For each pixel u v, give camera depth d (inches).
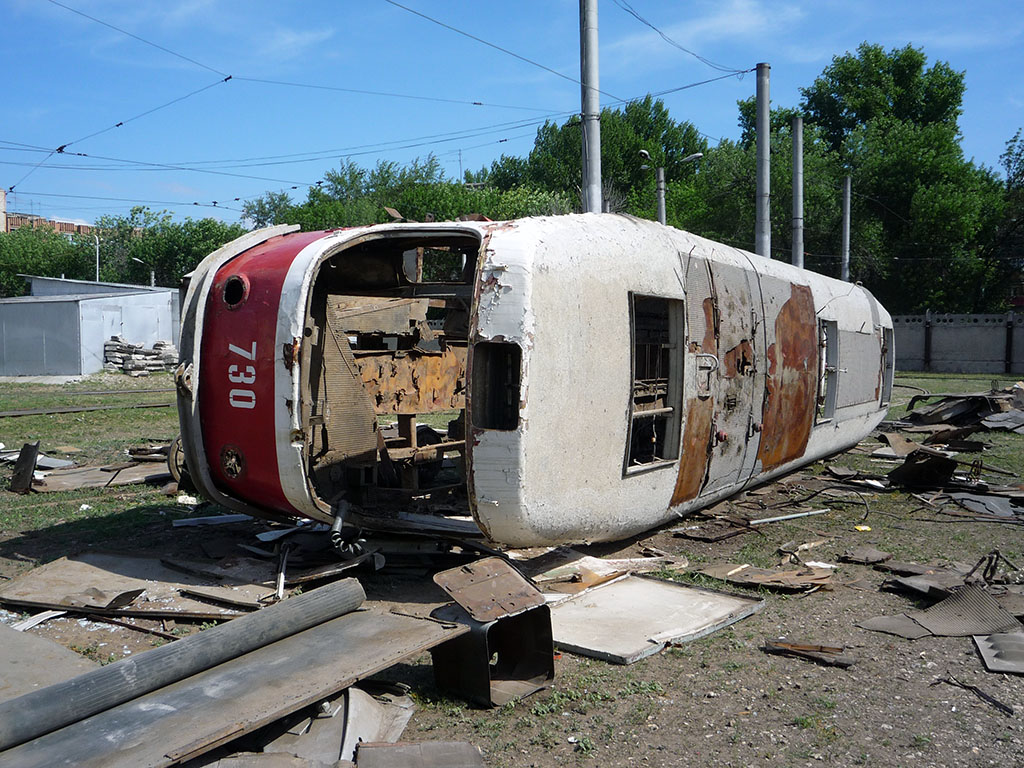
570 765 144.3
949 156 1675.7
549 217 240.2
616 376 238.5
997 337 1381.6
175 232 2185.0
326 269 263.9
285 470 222.7
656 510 271.4
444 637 162.1
